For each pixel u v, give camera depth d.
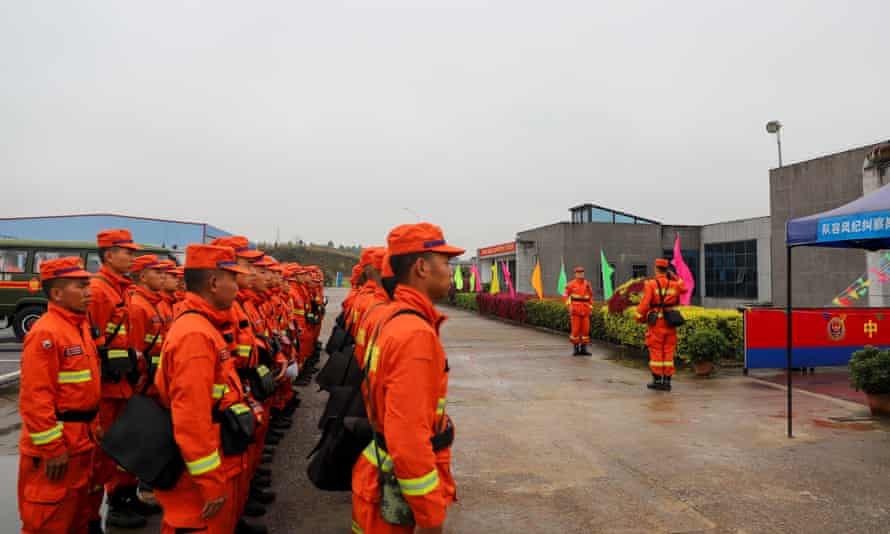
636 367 10.62
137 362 4.16
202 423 2.54
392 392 1.91
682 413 7.00
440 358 2.04
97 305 3.97
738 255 26.38
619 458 5.29
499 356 12.12
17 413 7.09
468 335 16.48
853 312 9.75
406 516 2.03
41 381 2.97
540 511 4.12
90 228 27.02
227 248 2.89
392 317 2.08
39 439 2.95
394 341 1.96
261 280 4.87
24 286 13.67
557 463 5.16
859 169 13.85
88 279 3.30
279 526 3.96
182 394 2.52
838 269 14.14
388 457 2.08
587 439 5.90
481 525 3.90
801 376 9.53
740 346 10.33
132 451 2.55
